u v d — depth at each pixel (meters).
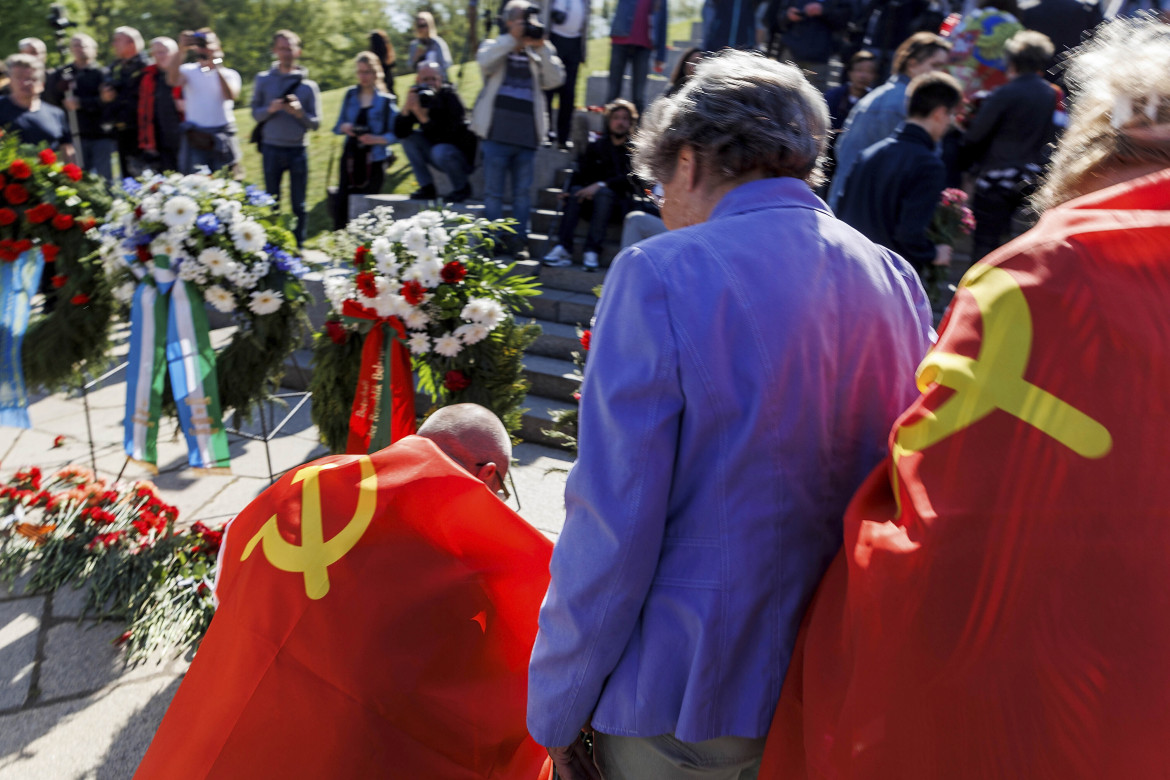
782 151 1.20
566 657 1.14
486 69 5.28
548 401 4.65
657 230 4.77
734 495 1.08
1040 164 4.39
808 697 1.05
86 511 3.16
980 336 0.89
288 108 6.25
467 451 1.82
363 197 6.22
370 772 1.44
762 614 1.10
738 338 1.07
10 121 6.32
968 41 5.18
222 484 3.94
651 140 1.27
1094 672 0.83
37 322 3.60
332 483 1.63
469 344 3.16
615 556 1.07
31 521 3.28
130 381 3.28
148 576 2.90
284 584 1.53
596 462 1.09
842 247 1.18
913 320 1.24
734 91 1.20
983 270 0.92
